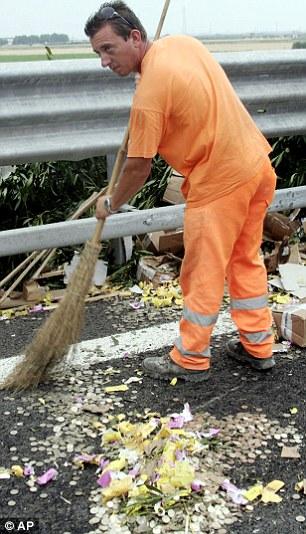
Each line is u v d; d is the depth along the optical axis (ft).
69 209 20.54
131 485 10.80
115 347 15.62
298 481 11.20
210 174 12.84
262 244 20.29
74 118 16.65
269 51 18.56
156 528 10.18
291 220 20.30
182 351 13.93
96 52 12.62
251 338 14.33
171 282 18.78
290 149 22.50
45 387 13.85
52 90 16.28
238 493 10.81
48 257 18.51
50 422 12.75
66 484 11.12
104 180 21.77
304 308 15.89
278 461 11.70
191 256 13.48
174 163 13.12
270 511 10.53
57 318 13.67
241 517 10.41
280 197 18.56
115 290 18.80
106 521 10.33
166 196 20.59
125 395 13.62
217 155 12.69
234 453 11.86
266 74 18.72
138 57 12.54
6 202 20.76
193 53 12.61
